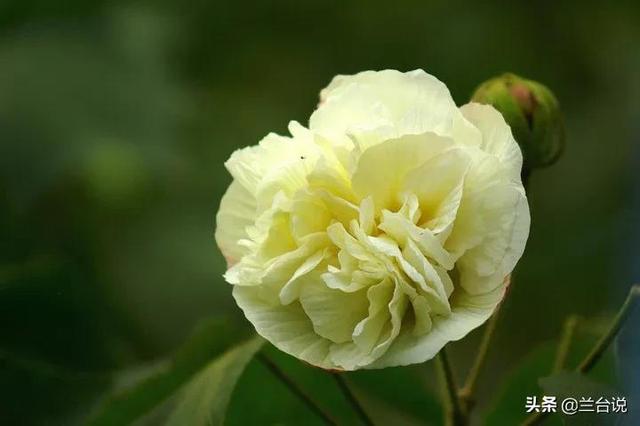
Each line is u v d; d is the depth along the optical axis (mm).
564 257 927
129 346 753
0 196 847
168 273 898
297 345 546
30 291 689
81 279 698
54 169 853
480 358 612
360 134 540
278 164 552
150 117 882
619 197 951
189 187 917
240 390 681
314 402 629
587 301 916
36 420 686
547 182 956
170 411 627
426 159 537
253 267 550
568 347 646
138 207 905
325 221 544
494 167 538
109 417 644
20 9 891
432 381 817
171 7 968
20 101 859
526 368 692
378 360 535
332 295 540
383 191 540
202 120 936
